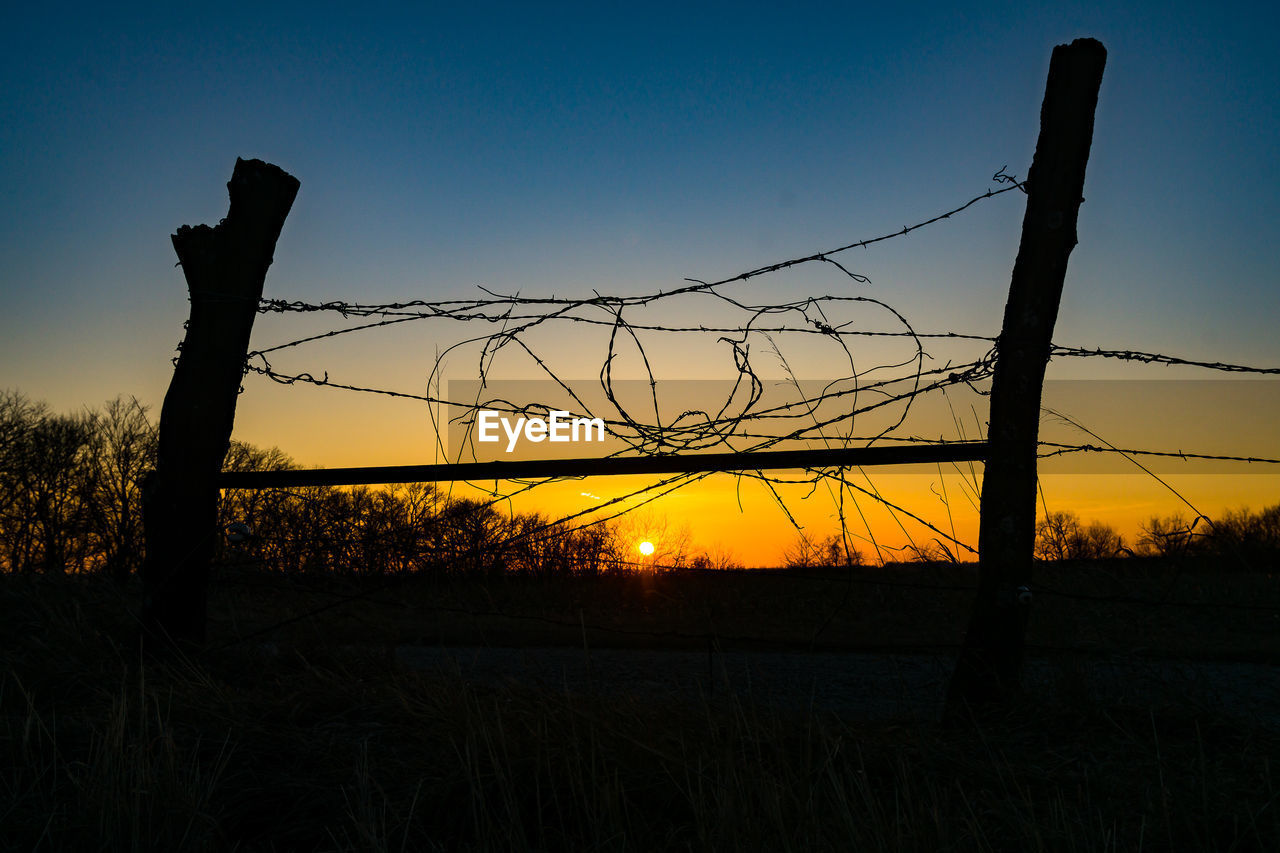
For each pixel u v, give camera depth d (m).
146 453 24.28
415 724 3.62
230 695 3.99
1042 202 4.04
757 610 9.90
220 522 5.29
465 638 7.78
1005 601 3.96
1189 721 3.68
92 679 4.32
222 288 5.16
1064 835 2.52
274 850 2.67
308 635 5.22
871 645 4.66
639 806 2.84
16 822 2.69
